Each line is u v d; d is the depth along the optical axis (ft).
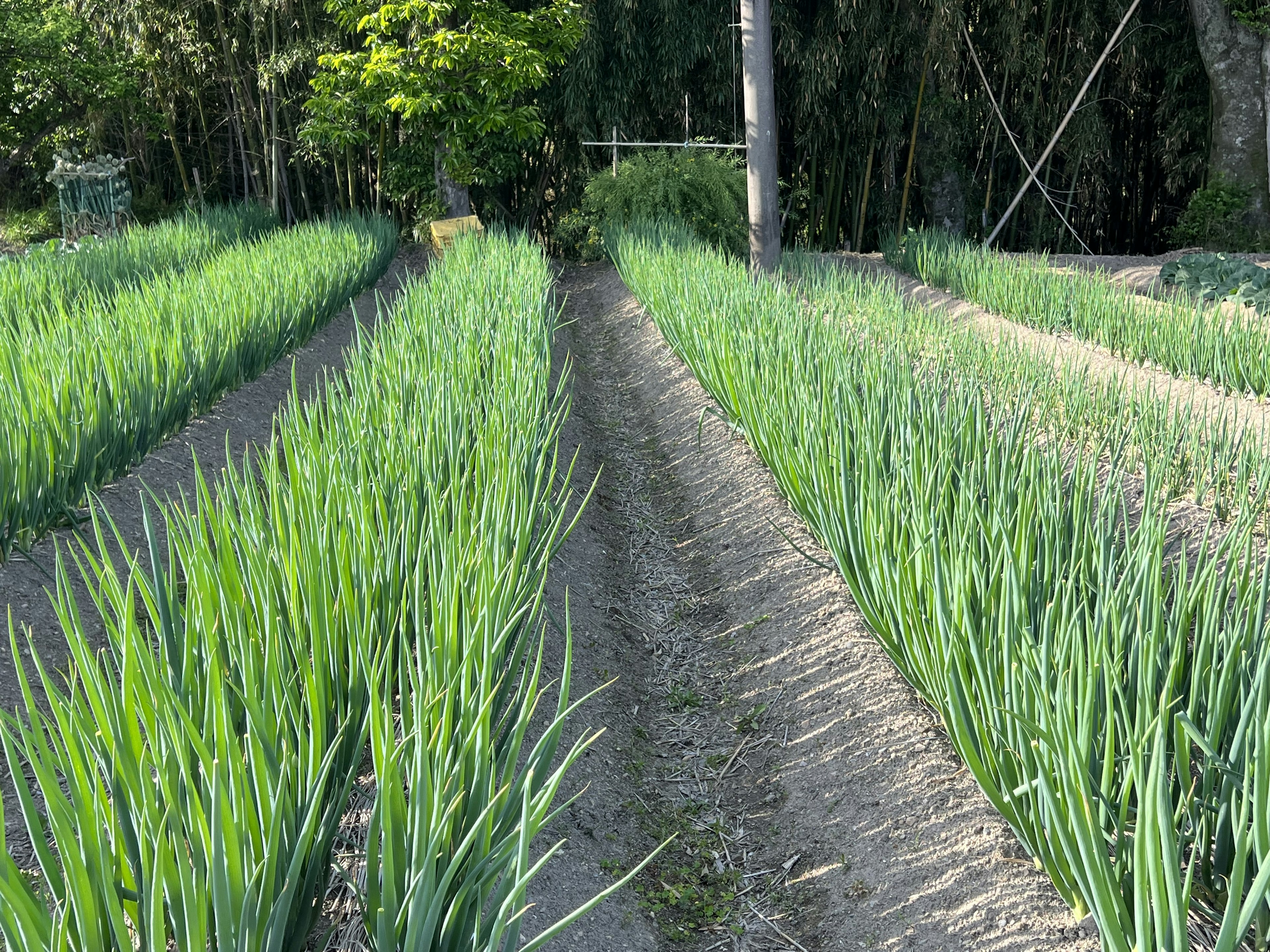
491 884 7.48
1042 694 8.75
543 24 55.52
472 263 37.99
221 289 27.76
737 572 18.75
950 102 60.54
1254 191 60.39
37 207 76.23
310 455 13.08
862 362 21.17
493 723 10.03
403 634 10.16
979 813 11.25
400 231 66.64
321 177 70.18
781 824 12.64
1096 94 63.93
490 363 21.81
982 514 12.98
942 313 30.55
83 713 7.54
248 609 9.84
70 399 16.44
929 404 17.75
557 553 17.38
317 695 8.25
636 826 12.67
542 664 14.69
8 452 14.69
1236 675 9.29
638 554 20.89
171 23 64.08
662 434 27.63
